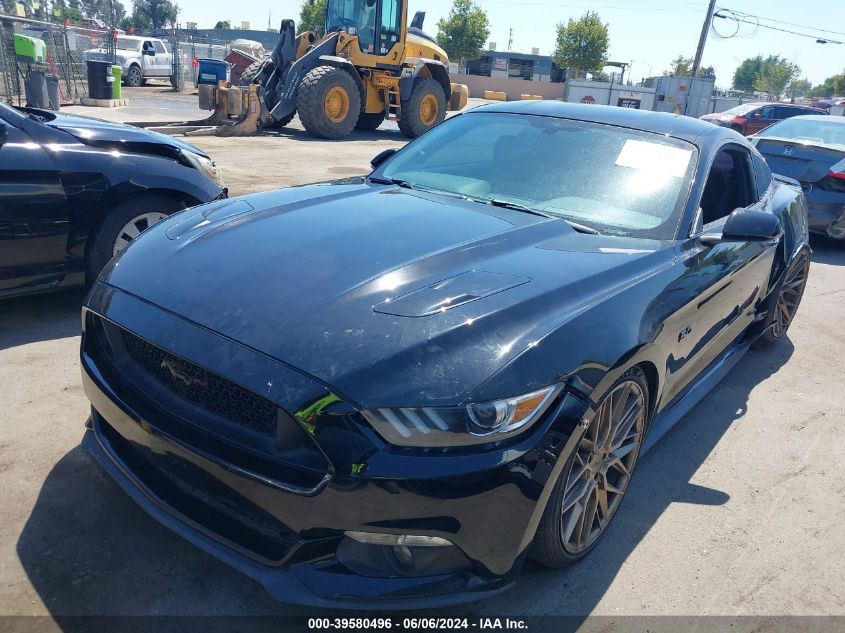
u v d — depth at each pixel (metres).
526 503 1.94
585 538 2.44
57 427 3.02
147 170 4.25
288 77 14.09
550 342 2.04
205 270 2.29
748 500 3.02
